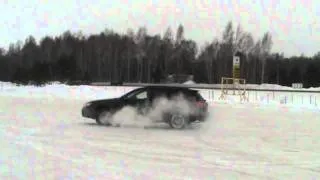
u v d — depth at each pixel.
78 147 10.91
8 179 7.32
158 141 12.40
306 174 8.34
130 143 11.87
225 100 33.59
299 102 31.31
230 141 12.61
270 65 106.81
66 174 7.71
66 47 108.62
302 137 13.59
